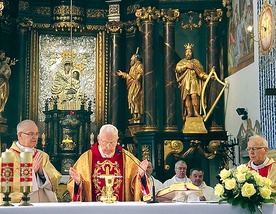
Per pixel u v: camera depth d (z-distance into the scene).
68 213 5.45
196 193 6.21
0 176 5.98
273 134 13.27
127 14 19.19
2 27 18.56
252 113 15.54
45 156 7.69
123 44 19.34
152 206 5.57
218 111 17.88
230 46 17.84
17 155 7.32
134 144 18.45
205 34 18.86
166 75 18.00
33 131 7.39
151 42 18.03
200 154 17.77
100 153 7.45
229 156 17.09
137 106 18.14
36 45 19.17
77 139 18.16
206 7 18.23
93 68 19.47
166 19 18.17
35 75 19.05
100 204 5.69
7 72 17.91
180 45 18.84
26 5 19.05
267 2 13.77
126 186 7.38
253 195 5.77
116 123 18.84
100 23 19.50
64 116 18.12
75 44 19.53
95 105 19.27
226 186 5.78
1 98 17.78
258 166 8.30
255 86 15.32
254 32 15.40
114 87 18.97
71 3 19.00
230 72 17.72
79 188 6.79
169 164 17.55
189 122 17.61
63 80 19.30
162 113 18.41
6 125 18.05
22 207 5.41
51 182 7.40
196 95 17.73
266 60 13.79
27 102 18.83
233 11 17.61
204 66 18.77
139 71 18.22
